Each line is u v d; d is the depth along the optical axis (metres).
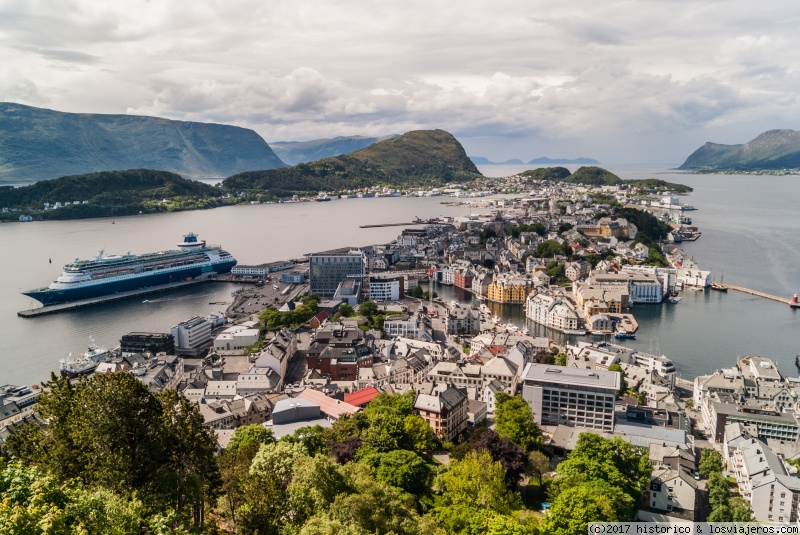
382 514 148.38
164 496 130.62
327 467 156.50
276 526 141.12
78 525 94.00
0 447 140.50
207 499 145.00
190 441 146.75
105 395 132.88
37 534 85.56
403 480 198.62
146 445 135.50
